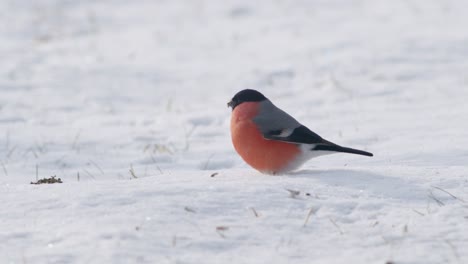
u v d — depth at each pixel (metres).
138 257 6.10
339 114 14.43
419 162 9.83
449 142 11.06
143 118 14.92
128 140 13.02
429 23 22.73
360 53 19.72
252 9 26.91
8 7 27.55
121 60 20.64
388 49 19.89
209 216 7.04
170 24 25.27
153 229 6.68
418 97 15.52
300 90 17.03
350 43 20.92
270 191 7.74
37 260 6.09
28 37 23.55
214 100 16.52
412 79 17.22
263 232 6.70
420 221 6.98
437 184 8.05
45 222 6.95
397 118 13.62
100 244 6.35
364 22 23.66
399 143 11.44
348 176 8.41
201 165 11.15
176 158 11.65
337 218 7.08
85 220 6.93
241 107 8.88
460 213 7.16
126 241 6.40
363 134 12.37
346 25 23.42
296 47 21.05
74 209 7.22
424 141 11.38
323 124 13.55
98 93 17.23
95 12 27.23
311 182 8.16
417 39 20.73
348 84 17.11
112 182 8.27
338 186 8.00
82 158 11.71
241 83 17.97
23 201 7.52
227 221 6.93
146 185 8.00
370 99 15.66
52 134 13.41
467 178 8.23
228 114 15.01
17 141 12.72
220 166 11.16
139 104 16.38
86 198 7.51
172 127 14.12
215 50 21.58
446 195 7.72
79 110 15.72
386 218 7.09
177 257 6.12
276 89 17.28
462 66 17.98
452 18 23.19
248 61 20.02
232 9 27.02
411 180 8.20
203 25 24.95
